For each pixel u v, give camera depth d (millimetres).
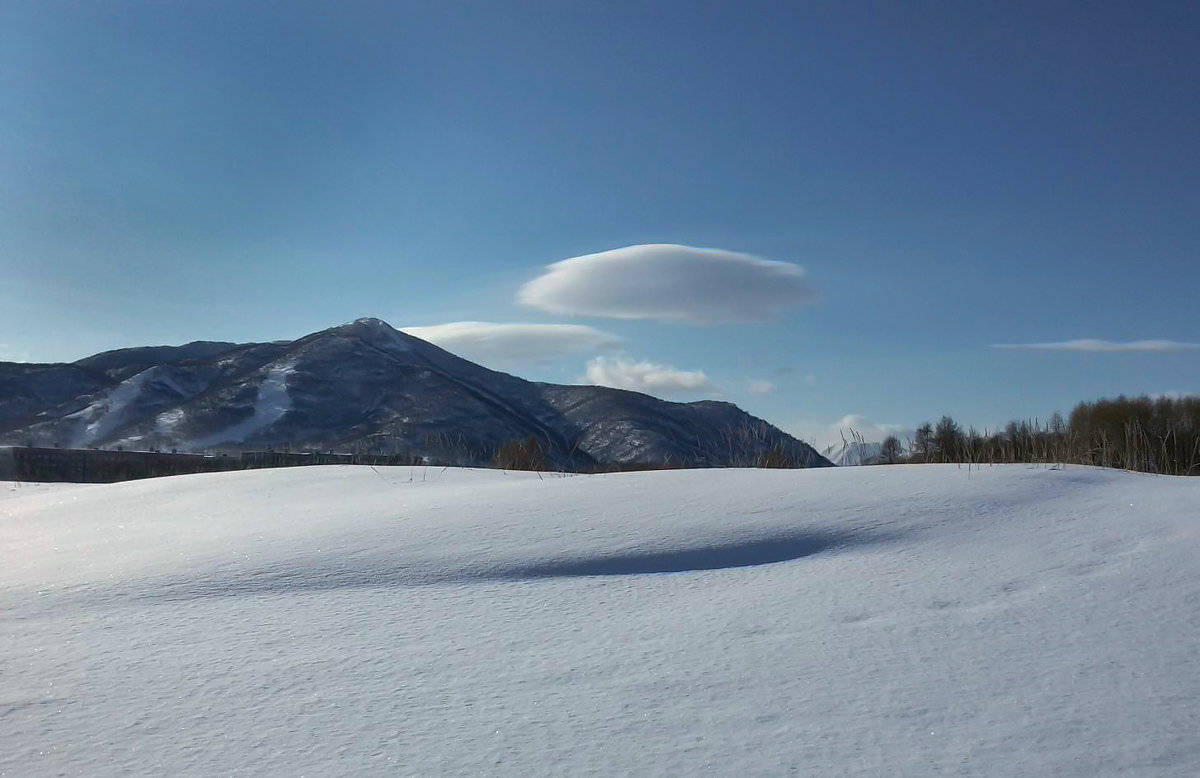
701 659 2641
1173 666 2518
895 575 3570
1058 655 2621
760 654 2674
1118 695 2316
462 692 2398
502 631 2979
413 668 2605
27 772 1929
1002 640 2768
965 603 3168
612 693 2375
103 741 2096
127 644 2902
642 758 1968
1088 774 1882
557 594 3475
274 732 2137
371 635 2955
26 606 3479
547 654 2719
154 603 3480
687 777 1873
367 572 3871
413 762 1955
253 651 2795
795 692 2361
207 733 2137
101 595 3625
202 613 3299
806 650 2705
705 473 6430
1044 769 1904
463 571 3855
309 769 1928
